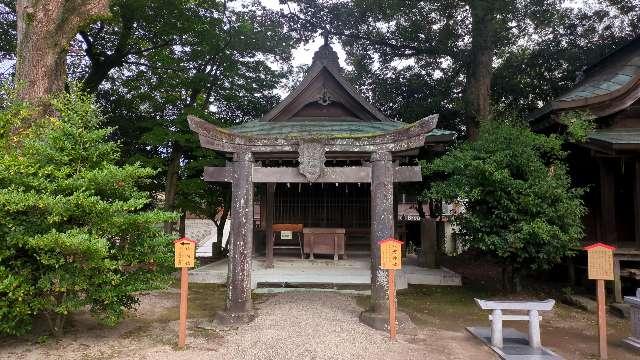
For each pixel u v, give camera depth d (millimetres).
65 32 9289
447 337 7324
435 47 18266
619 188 11289
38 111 8211
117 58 16328
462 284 12047
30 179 5941
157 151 16828
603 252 6547
